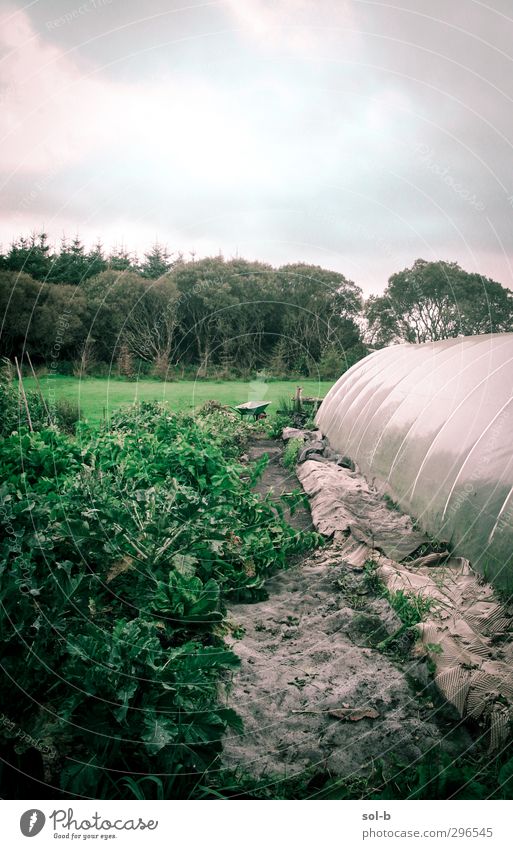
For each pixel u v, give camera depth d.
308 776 3.02
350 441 9.75
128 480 5.91
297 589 5.17
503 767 2.98
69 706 2.86
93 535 4.36
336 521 6.58
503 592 4.62
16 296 16.05
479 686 3.50
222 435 10.88
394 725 3.38
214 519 5.10
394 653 4.09
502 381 6.29
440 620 4.33
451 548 5.62
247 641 4.29
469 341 8.57
